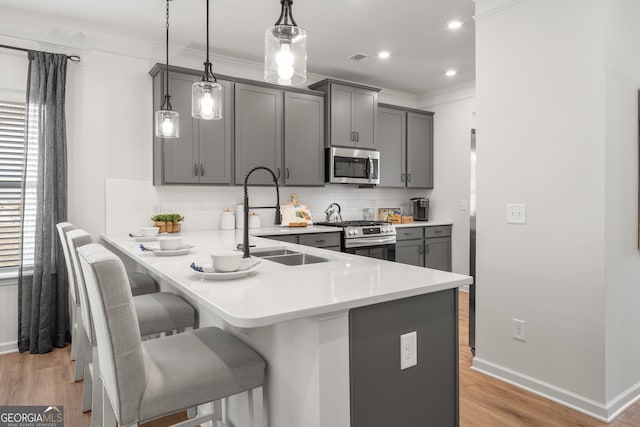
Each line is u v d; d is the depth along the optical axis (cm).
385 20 321
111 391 126
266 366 146
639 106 230
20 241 302
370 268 177
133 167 358
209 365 132
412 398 145
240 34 343
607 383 210
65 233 228
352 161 444
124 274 117
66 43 324
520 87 242
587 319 214
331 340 122
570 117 220
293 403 131
